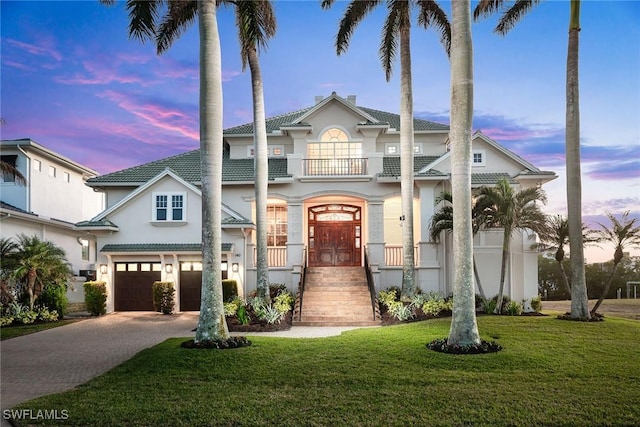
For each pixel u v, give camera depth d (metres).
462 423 7.23
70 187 32.03
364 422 7.28
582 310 16.86
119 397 8.53
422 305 19.30
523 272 22.19
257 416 7.55
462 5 12.88
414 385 9.09
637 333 13.77
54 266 20.81
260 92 20.20
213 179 13.44
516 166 23.62
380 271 22.92
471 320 12.18
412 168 20.19
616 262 18.06
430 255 22.73
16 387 9.71
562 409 7.71
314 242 25.69
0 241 20.42
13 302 19.78
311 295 20.67
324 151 25.22
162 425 7.27
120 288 22.88
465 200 12.60
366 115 24.72
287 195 23.80
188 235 22.77
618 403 7.97
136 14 15.51
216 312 13.07
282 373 10.02
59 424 7.33
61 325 18.84
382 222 23.39
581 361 10.71
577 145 17.59
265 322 17.59
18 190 27.16
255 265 23.25
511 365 10.45
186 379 9.70
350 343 13.01
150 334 16.22
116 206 22.83
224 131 27.06
